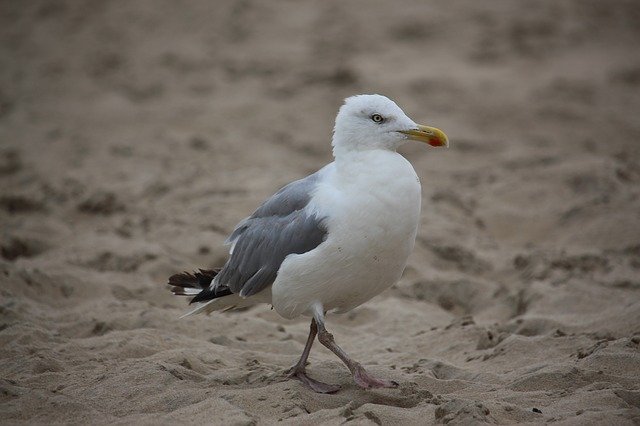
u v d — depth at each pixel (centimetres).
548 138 2088
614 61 2639
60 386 845
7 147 2053
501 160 1923
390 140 855
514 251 1467
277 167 1880
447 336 1045
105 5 3250
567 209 1602
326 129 2155
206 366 920
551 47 2738
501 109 2255
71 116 2314
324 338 841
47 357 918
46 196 1717
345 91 2384
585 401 761
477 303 1273
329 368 901
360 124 855
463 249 1445
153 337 1002
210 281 938
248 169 1872
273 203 890
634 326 1008
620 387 798
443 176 1867
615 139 2086
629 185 1712
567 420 711
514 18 2909
